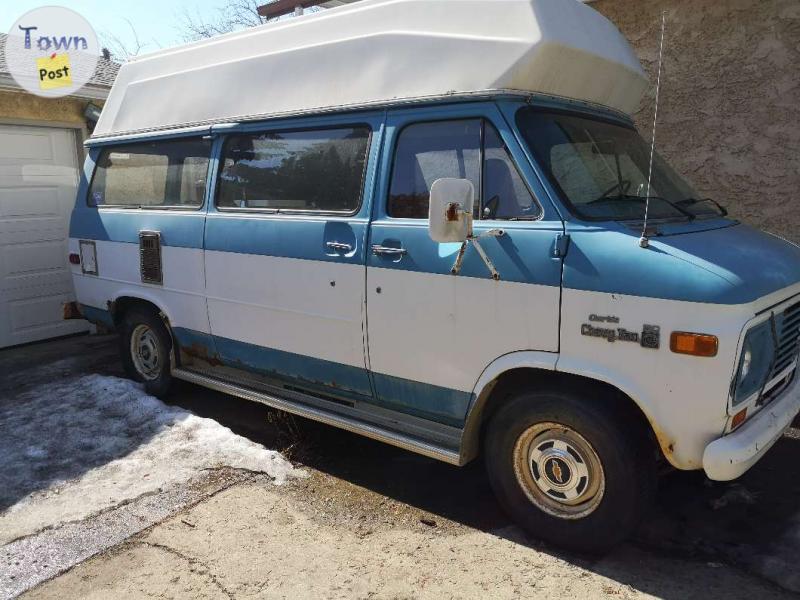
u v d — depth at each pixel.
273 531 3.49
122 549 3.34
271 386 4.62
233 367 4.84
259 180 4.40
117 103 5.61
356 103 3.81
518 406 3.26
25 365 6.77
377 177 3.72
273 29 4.45
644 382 2.85
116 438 4.66
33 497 3.86
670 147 5.98
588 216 3.13
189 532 3.48
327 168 4.01
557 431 3.17
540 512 3.31
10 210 7.43
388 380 3.78
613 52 3.75
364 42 3.84
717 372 2.69
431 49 3.54
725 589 2.97
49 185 7.79
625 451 2.98
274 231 4.21
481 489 3.98
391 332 3.67
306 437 4.65
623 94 3.99
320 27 4.13
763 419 3.02
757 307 2.79
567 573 3.10
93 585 3.06
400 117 3.66
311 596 2.96
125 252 5.40
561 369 3.05
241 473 4.13
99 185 5.77
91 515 3.65
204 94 4.79
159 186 5.18
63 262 7.99
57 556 3.28
